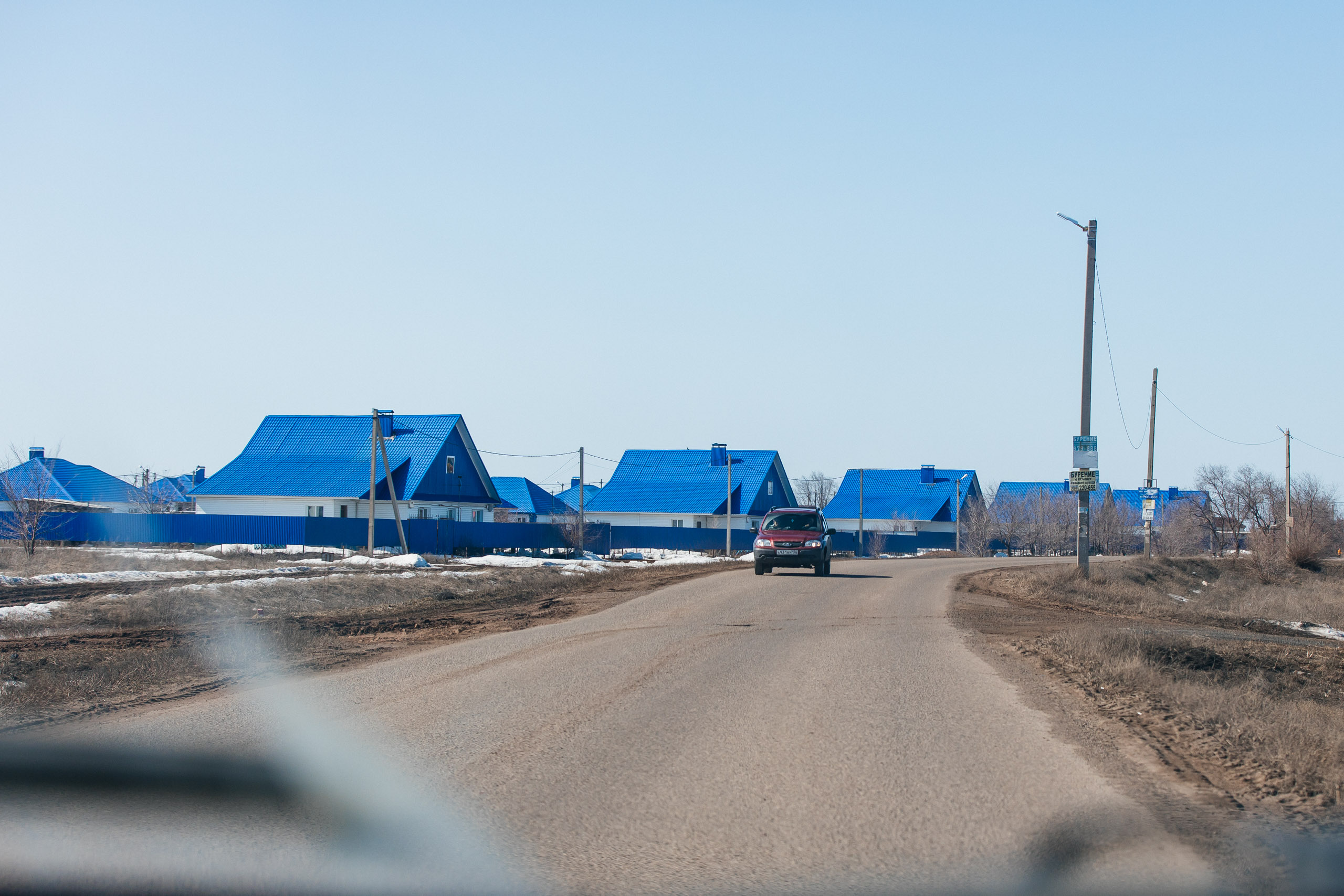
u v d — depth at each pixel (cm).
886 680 1070
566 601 2186
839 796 620
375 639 1483
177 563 3666
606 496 7831
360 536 5250
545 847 522
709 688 1014
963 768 690
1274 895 462
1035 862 504
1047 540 8088
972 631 1598
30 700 923
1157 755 736
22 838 531
